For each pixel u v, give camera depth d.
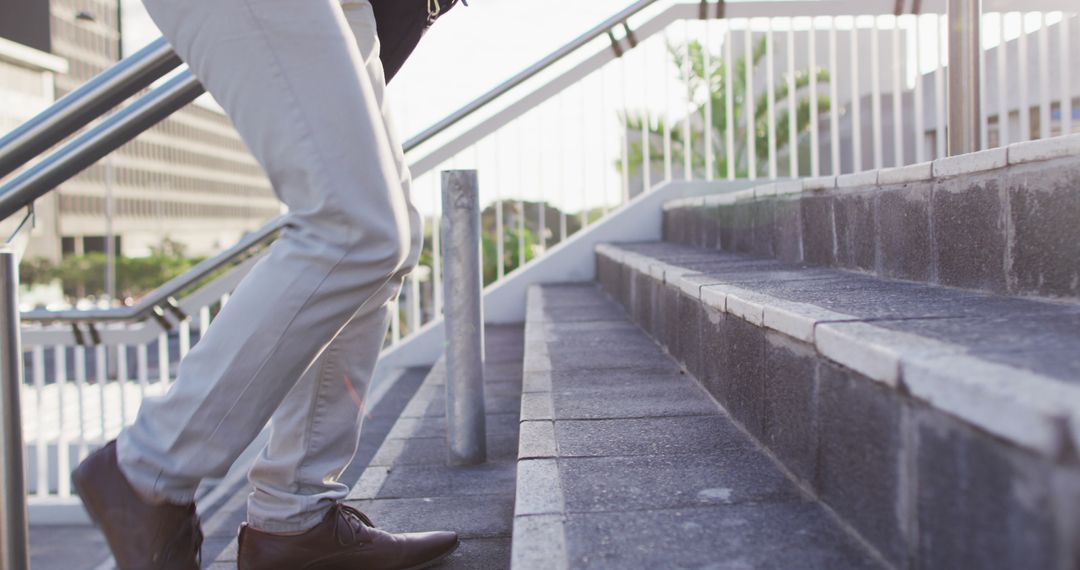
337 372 1.41
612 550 1.04
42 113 1.41
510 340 4.11
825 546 1.03
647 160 4.64
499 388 3.03
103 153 1.56
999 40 3.34
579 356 2.41
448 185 2.16
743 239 3.12
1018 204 1.38
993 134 3.80
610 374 2.15
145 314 3.55
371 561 1.45
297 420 1.40
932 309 1.28
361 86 1.17
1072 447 0.62
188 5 1.15
